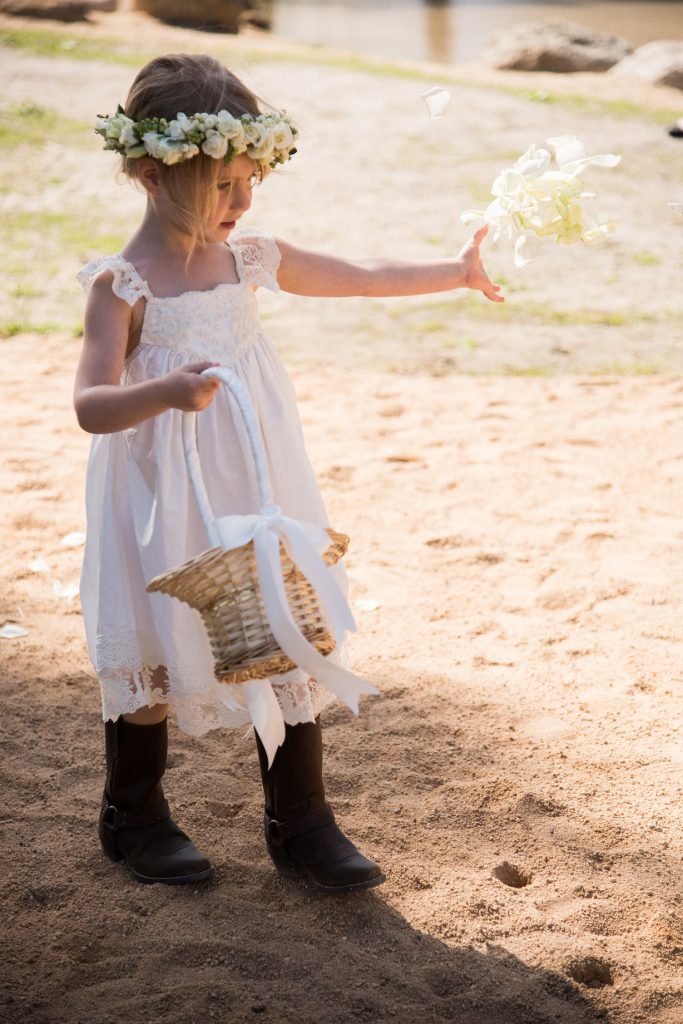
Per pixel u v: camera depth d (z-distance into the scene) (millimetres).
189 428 3303
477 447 8227
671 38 33719
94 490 3621
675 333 10977
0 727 4828
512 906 3852
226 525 3059
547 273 12914
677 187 16203
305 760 3846
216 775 4543
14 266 12383
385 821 4281
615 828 4254
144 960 3572
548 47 25844
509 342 10695
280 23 35844
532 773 4570
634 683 5254
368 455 8062
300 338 10773
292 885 3932
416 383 9602
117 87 21016
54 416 8703
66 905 3820
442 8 41406
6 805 4332
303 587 3150
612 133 19188
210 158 3275
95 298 3381
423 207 15125
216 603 3096
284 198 15414
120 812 3963
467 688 5207
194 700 3684
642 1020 3385
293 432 3719
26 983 3467
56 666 5359
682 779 4551
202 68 3387
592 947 3652
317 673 2924
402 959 3604
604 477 7695
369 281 3963
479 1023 3357
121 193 15344
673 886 3963
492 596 6109
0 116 18562
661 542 6746
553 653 5535
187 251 3473
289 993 3447
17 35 24766
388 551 6625
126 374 3525
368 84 22375
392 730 4859
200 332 3451
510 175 3646
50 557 6484
